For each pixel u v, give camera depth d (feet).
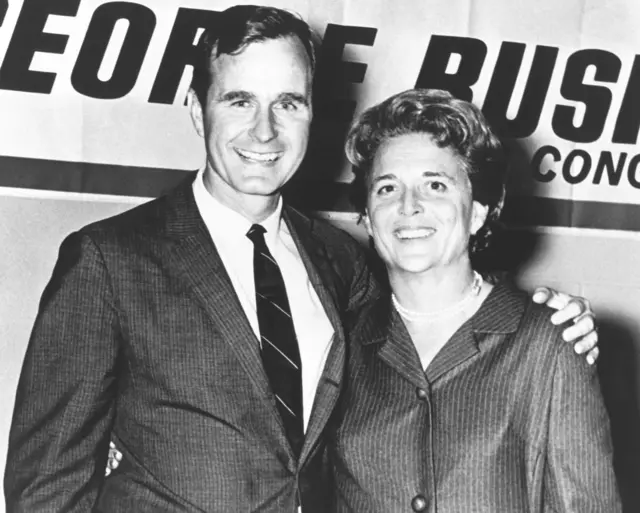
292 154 5.04
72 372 4.66
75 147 7.66
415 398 4.53
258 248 5.08
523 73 8.27
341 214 7.96
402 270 4.64
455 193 4.58
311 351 5.00
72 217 7.65
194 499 4.61
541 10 8.29
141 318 4.71
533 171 8.29
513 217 8.25
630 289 8.39
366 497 4.53
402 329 4.71
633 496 8.38
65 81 7.64
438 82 8.14
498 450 4.38
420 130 4.62
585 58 8.36
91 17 7.69
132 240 4.84
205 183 5.21
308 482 4.77
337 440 4.66
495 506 4.34
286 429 4.75
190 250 4.85
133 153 7.74
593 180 8.36
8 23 7.58
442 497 4.37
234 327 4.72
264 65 4.89
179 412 4.66
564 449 4.36
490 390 4.43
